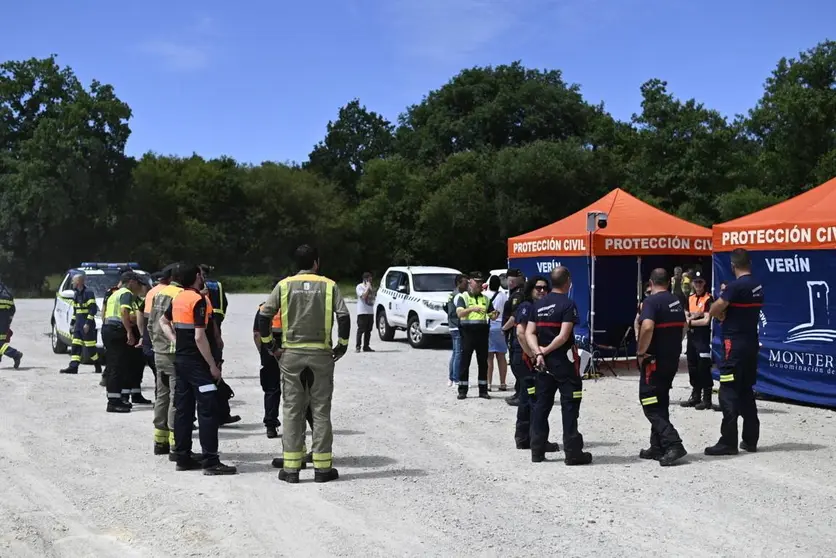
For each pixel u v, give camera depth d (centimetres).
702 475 733
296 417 714
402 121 7556
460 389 1163
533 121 6375
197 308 743
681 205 4806
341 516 612
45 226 5138
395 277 2073
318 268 741
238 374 1455
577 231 1512
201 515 615
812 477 725
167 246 5997
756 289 815
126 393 1080
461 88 6844
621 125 5841
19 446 858
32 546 547
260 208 6419
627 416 1034
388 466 774
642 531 576
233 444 876
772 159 4519
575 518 607
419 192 6134
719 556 525
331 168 8100
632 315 1596
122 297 1048
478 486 699
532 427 795
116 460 798
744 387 823
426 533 572
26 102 5338
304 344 709
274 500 656
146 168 6028
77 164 5022
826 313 1080
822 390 1079
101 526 590
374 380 1362
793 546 543
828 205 1125
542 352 775
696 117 4859
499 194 5434
